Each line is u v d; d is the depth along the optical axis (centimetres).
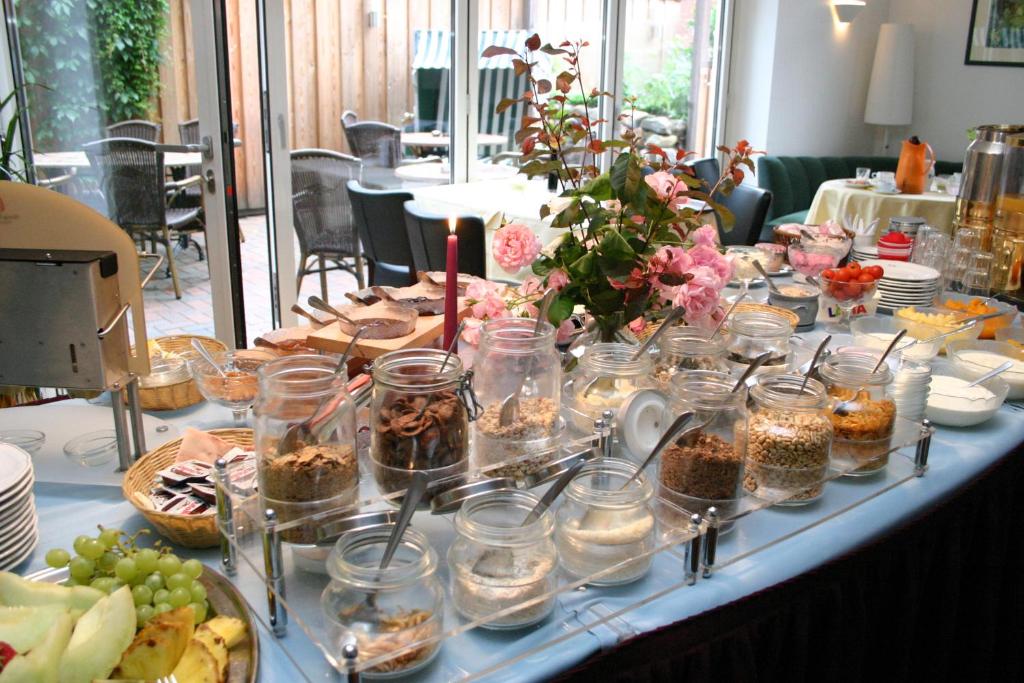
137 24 317
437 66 414
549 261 143
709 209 159
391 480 105
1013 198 238
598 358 130
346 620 83
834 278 205
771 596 109
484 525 94
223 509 102
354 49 384
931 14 622
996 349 185
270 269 377
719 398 111
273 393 98
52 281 120
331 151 388
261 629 94
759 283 240
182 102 325
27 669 75
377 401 108
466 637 93
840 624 122
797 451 119
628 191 132
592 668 93
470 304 153
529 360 115
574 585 96
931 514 134
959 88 620
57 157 326
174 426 145
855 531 123
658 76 523
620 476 105
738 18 571
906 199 446
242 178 375
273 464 96
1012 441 156
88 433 145
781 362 154
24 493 104
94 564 93
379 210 327
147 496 116
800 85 587
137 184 336
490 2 420
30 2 310
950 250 241
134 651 78
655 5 503
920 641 151
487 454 113
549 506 105
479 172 441
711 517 105
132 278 130
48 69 317
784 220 550
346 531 92
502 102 145
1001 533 161
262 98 351
